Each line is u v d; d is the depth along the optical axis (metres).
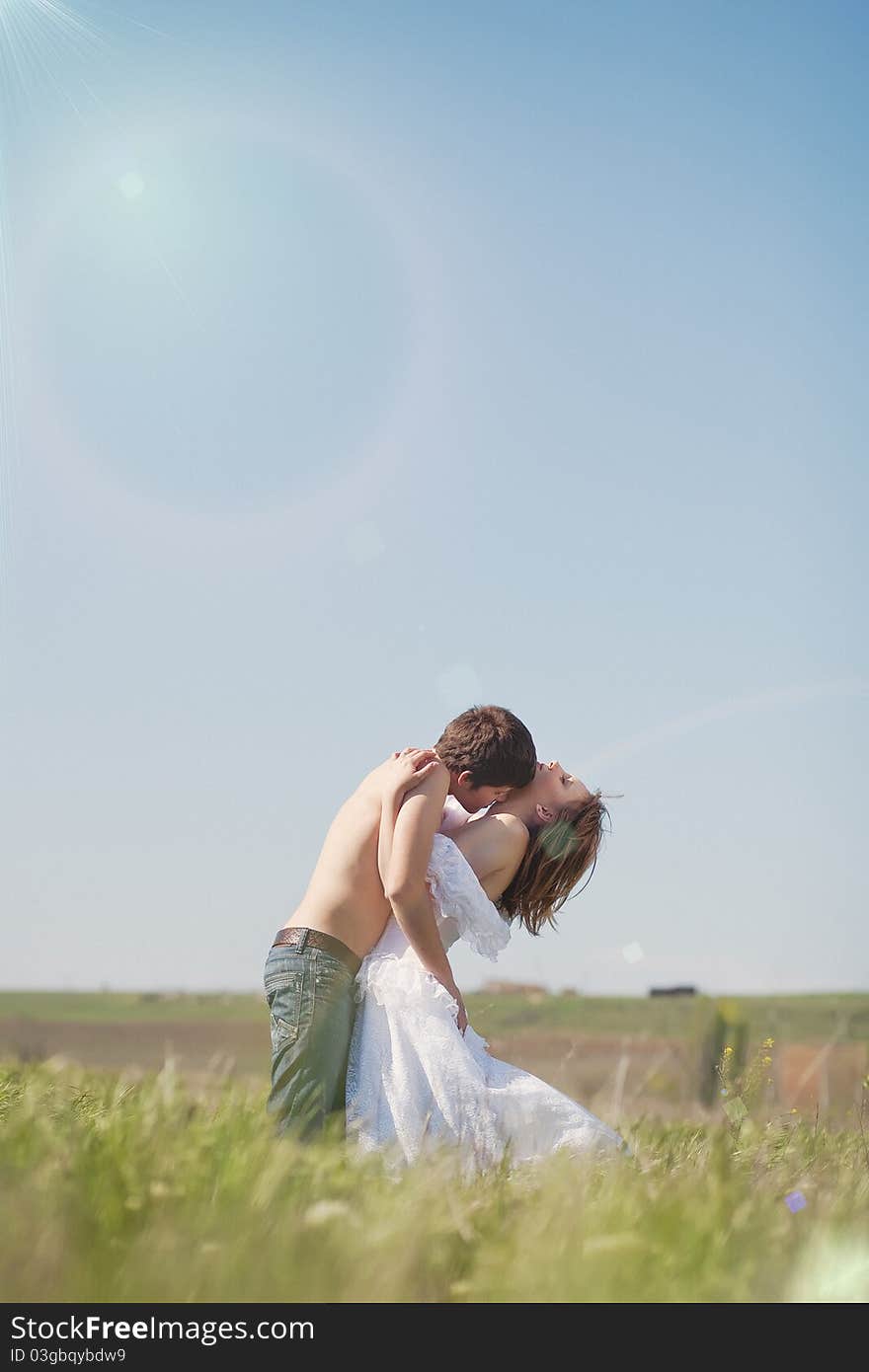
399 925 4.09
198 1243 2.22
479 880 4.33
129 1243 2.22
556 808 4.57
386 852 4.09
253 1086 4.21
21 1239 2.16
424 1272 2.28
